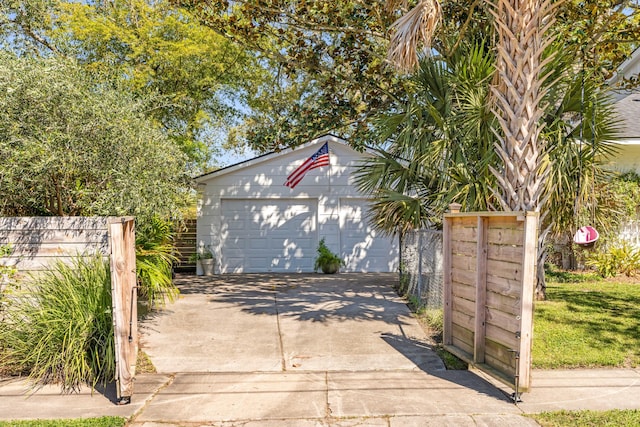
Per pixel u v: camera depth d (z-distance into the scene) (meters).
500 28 5.20
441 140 7.11
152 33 13.39
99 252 5.50
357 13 8.17
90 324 4.84
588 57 7.48
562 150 7.02
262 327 6.86
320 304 8.42
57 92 5.78
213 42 13.73
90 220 5.58
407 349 5.90
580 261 11.96
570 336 6.04
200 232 13.16
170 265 8.51
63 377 4.80
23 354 4.96
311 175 13.36
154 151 6.60
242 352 5.80
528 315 4.21
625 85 9.20
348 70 9.23
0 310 5.16
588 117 7.30
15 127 5.69
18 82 5.66
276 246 13.48
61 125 5.91
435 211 7.63
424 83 7.57
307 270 13.50
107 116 6.07
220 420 3.96
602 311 7.32
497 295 4.72
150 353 5.73
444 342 5.72
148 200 6.34
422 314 7.47
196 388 4.69
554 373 5.05
